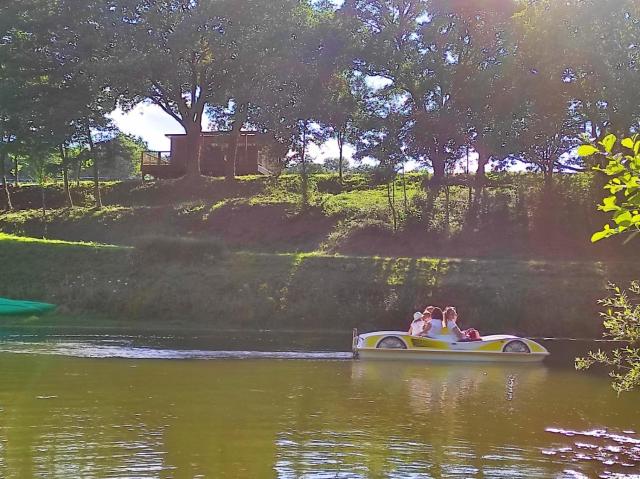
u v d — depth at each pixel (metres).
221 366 13.54
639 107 24.19
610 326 6.46
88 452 7.63
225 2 31.27
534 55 26.05
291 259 23.69
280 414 9.58
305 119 31.59
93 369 12.77
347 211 30.25
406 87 30.64
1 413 9.29
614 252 25.48
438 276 22.36
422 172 35.44
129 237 30.58
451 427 9.11
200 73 35.09
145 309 21.62
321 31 31.06
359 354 15.18
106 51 32.19
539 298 21.03
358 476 7.06
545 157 27.92
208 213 31.53
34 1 32.56
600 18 24.80
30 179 56.75
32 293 22.36
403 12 31.42
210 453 7.70
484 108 27.42
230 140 36.81
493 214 28.52
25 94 31.64
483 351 15.33
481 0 28.38
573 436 8.80
